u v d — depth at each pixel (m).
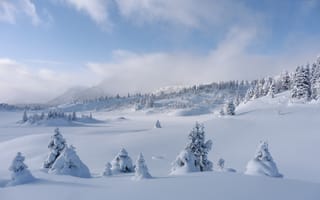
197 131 29.12
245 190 12.00
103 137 72.31
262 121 66.12
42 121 162.62
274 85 96.38
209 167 28.84
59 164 22.48
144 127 140.50
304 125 57.91
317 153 39.78
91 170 38.81
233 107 81.81
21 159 17.52
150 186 13.47
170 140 61.62
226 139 56.91
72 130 122.19
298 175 30.25
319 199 10.78
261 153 18.41
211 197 11.06
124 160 31.31
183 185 13.28
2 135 105.94
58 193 12.92
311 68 91.06
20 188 14.45
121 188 13.43
